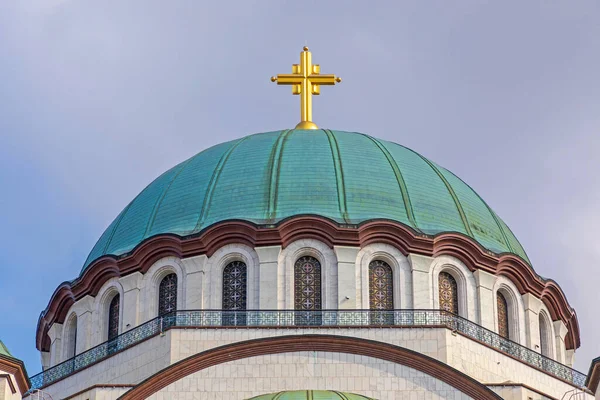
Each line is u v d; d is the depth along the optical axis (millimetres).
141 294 102688
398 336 95625
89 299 105500
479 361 97688
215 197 105062
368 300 100125
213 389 90688
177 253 102000
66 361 102750
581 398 100688
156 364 96250
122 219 109375
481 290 102875
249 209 103438
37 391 100875
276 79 118438
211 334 95750
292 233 100812
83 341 104750
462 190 109188
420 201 105312
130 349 98562
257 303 99500
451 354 95812
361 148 108688
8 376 86375
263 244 100812
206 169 108062
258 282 100000
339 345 91875
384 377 91188
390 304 100625
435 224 104312
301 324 97875
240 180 105688
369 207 103562
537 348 104750
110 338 104125
